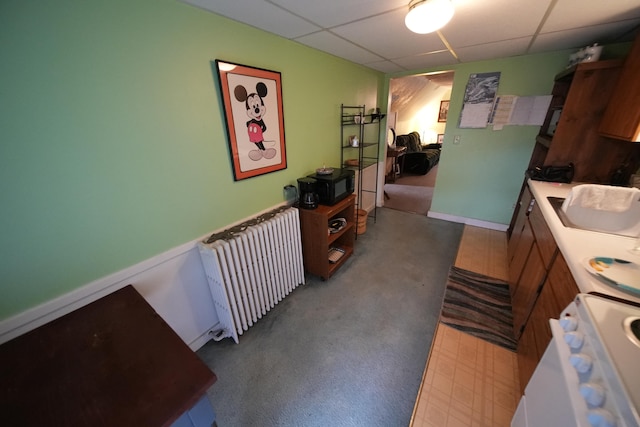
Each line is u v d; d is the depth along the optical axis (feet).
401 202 13.71
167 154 4.03
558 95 7.82
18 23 2.52
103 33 3.09
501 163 9.48
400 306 6.25
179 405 1.97
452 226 10.69
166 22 3.64
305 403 4.12
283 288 6.36
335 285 7.09
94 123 3.20
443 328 5.57
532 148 8.81
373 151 11.49
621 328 2.09
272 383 4.45
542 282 4.24
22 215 2.83
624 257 3.25
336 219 8.05
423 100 18.81
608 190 4.82
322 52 6.91
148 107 3.67
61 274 3.23
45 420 1.92
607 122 5.73
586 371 1.97
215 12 4.17
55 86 2.84
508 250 8.32
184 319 4.86
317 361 4.85
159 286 4.34
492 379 4.45
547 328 3.56
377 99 10.79
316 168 7.76
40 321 3.12
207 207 4.84
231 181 5.18
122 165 3.55
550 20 4.89
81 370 2.32
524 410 3.03
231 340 5.35
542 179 6.93
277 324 5.75
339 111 8.29
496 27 5.26
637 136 4.55
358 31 5.24
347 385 4.40
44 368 2.36
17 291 2.92
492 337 5.31
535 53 7.79
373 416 3.93
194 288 4.91
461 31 5.47
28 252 2.93
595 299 2.43
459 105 9.59
